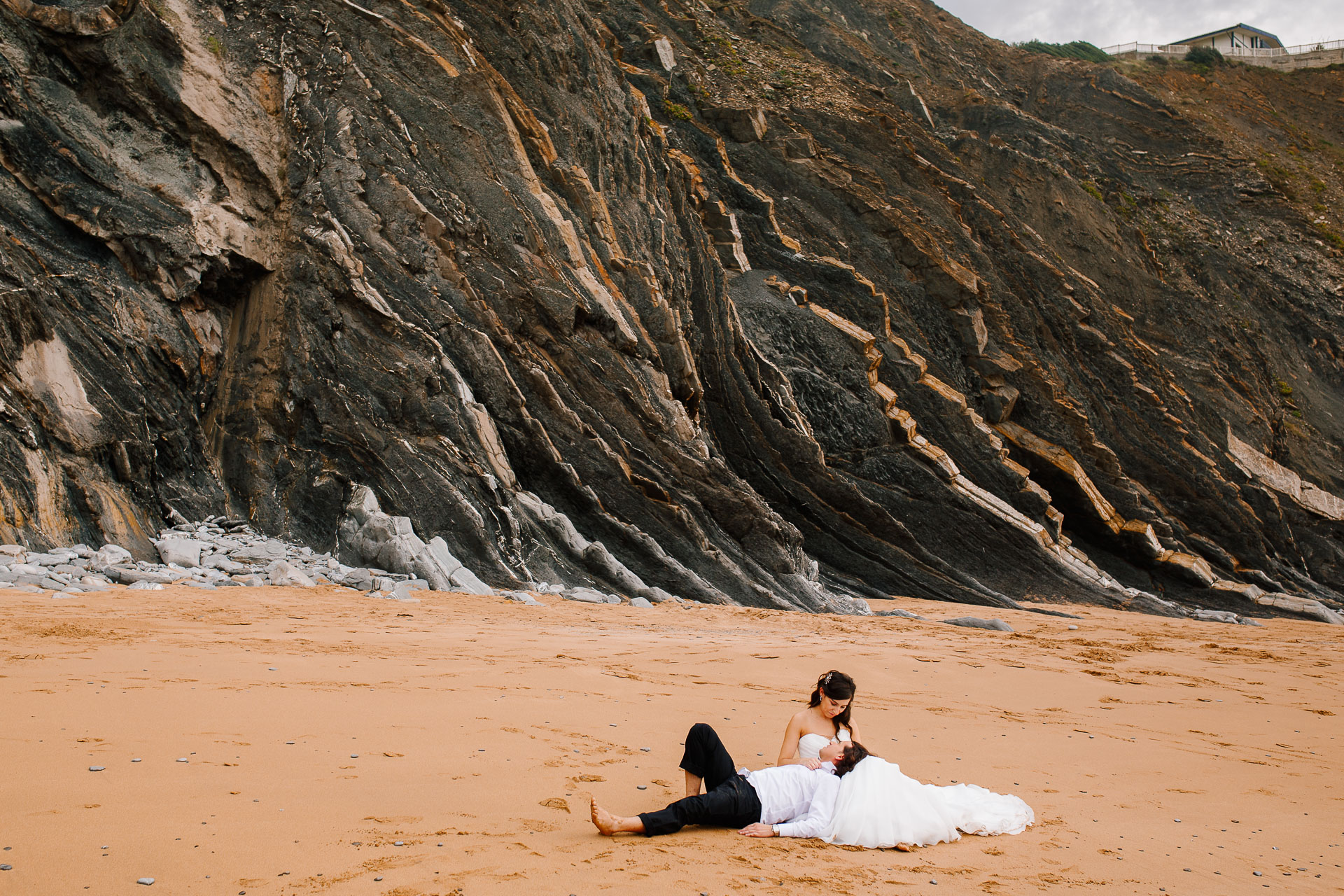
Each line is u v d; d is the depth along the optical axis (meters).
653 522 16.69
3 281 13.55
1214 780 5.61
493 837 3.60
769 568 17.28
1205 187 38.28
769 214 26.70
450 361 16.20
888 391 23.31
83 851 3.17
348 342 16.03
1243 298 34.41
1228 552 26.11
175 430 14.87
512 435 16.42
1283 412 31.66
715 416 21.45
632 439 17.69
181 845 3.29
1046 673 9.26
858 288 25.61
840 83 31.72
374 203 17.25
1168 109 40.28
